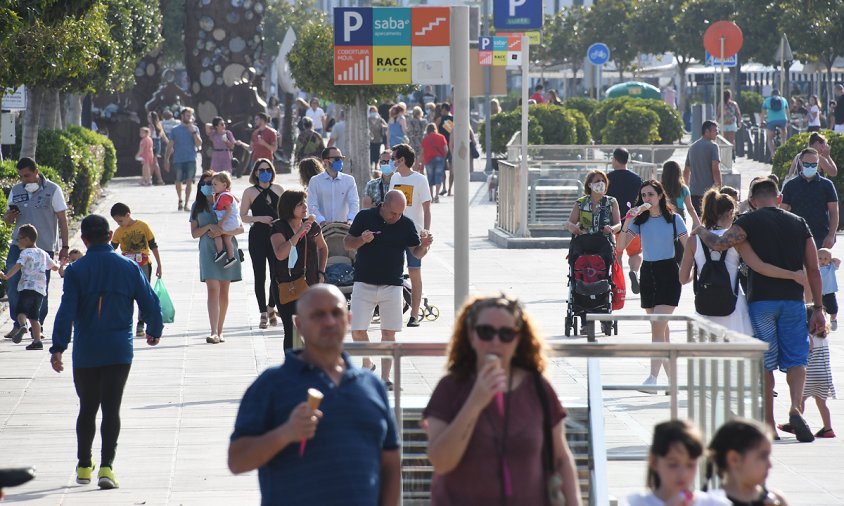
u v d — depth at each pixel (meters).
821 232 41.50
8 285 41.62
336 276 43.44
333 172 43.88
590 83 151.12
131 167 119.12
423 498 19.67
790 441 29.56
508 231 70.19
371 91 92.81
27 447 28.91
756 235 29.09
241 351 40.34
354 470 15.14
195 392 34.34
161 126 113.50
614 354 19.06
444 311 47.47
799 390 29.38
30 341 42.44
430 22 30.89
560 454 15.61
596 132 133.62
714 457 16.11
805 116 131.38
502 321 15.09
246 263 61.69
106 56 83.00
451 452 14.95
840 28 146.25
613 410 21.41
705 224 30.80
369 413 15.44
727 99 131.25
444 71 31.00
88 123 119.94
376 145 107.69
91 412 26.23
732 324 29.84
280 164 119.38
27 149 69.50
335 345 15.41
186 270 58.97
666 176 47.00
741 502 16.05
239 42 118.06
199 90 117.94
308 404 14.57
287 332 35.97
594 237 41.56
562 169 68.69
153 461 27.69
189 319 46.56
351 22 32.66
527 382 15.51
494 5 66.00
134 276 26.33
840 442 29.39
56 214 44.03
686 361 19.12
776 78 185.88
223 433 30.03
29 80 55.56
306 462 15.08
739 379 19.11
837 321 45.12
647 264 37.38
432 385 19.45
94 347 25.91
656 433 15.63
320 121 146.62
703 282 29.89
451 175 98.88
